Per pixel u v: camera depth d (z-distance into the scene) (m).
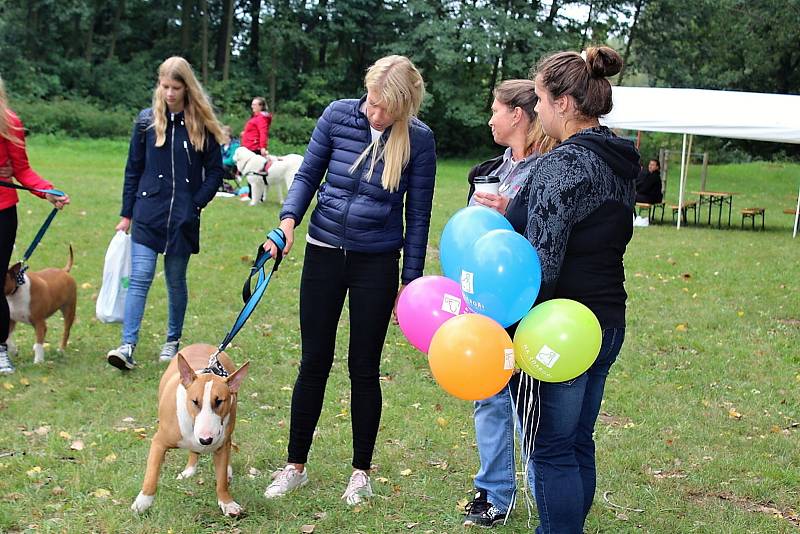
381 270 3.66
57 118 27.47
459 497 3.91
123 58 35.75
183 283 5.75
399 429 4.79
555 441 2.88
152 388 5.25
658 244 12.90
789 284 10.01
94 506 3.60
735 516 3.82
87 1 31.39
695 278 10.19
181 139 5.48
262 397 5.27
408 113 3.53
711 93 14.67
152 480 3.52
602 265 2.79
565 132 2.85
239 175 14.88
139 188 5.52
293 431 3.83
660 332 7.49
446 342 2.75
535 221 2.68
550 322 2.66
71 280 5.88
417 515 3.69
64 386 5.22
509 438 3.61
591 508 3.83
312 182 3.76
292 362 6.08
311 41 34.56
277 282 8.72
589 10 37.19
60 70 31.52
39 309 5.61
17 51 30.06
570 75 2.75
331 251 3.65
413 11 33.38
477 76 37.19
